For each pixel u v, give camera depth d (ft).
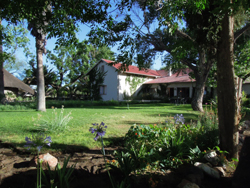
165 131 13.04
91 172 9.61
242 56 47.11
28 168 9.75
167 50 41.78
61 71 120.78
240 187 7.67
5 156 11.75
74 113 35.12
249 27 32.55
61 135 17.13
